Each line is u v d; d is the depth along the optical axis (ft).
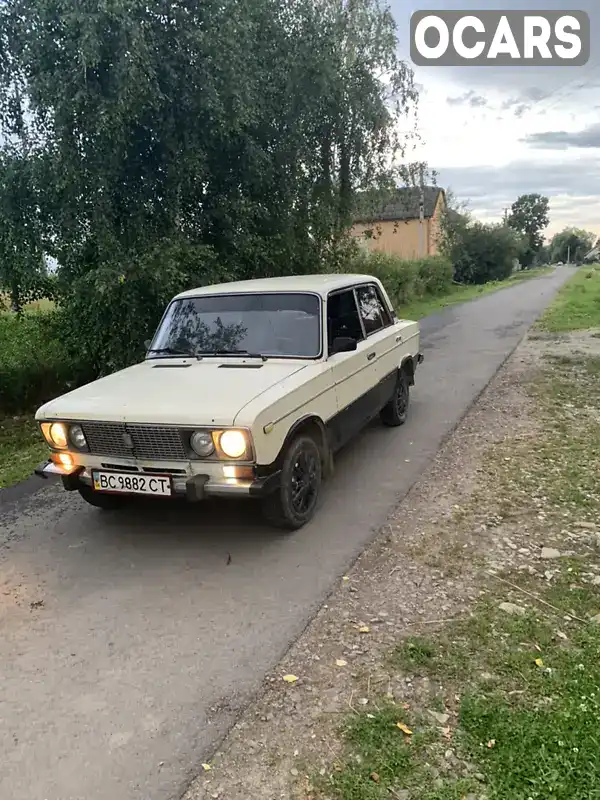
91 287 28.48
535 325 52.39
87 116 26.07
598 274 142.41
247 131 33.55
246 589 12.32
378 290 22.02
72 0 24.44
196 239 32.81
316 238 41.88
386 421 23.08
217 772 7.87
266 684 9.47
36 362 32.76
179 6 27.27
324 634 10.65
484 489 16.61
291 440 14.25
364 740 8.15
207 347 17.01
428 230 155.12
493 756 7.70
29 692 9.59
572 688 8.83
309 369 15.48
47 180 27.91
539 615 10.77
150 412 13.14
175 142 29.45
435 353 40.14
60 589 12.74
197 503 16.90
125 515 16.48
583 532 13.87
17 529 16.07
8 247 28.94
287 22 34.12
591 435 20.74
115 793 7.66
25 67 26.21
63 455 14.56
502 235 164.04
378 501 16.37
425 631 10.50
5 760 8.25
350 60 37.91
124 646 10.65
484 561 12.78
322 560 13.33
